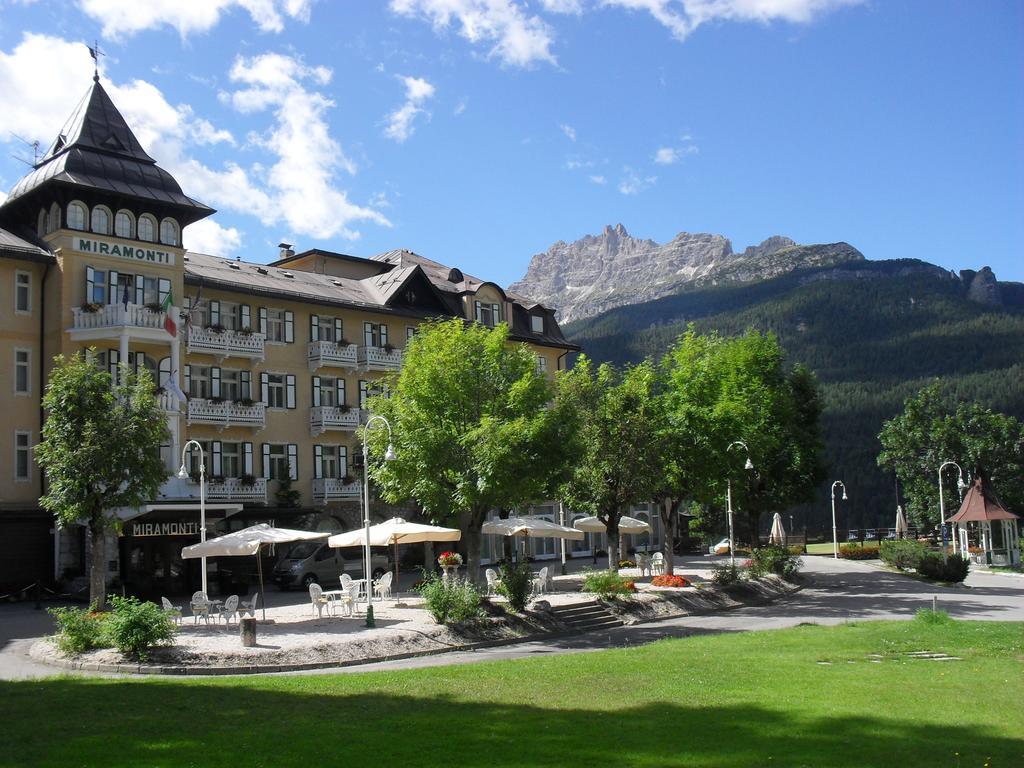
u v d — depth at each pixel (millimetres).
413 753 11734
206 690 16750
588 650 24344
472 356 32531
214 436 45156
